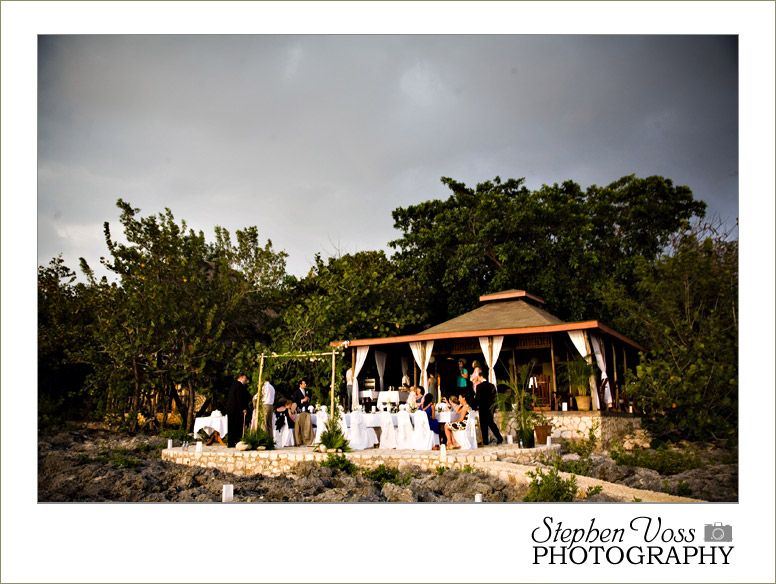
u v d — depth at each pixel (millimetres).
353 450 13430
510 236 28078
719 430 17531
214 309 21781
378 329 24828
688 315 20203
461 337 18609
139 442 18453
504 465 11438
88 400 23328
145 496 11016
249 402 14750
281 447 14375
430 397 14688
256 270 23688
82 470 13188
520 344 19141
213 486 11477
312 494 10484
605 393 17359
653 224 30562
